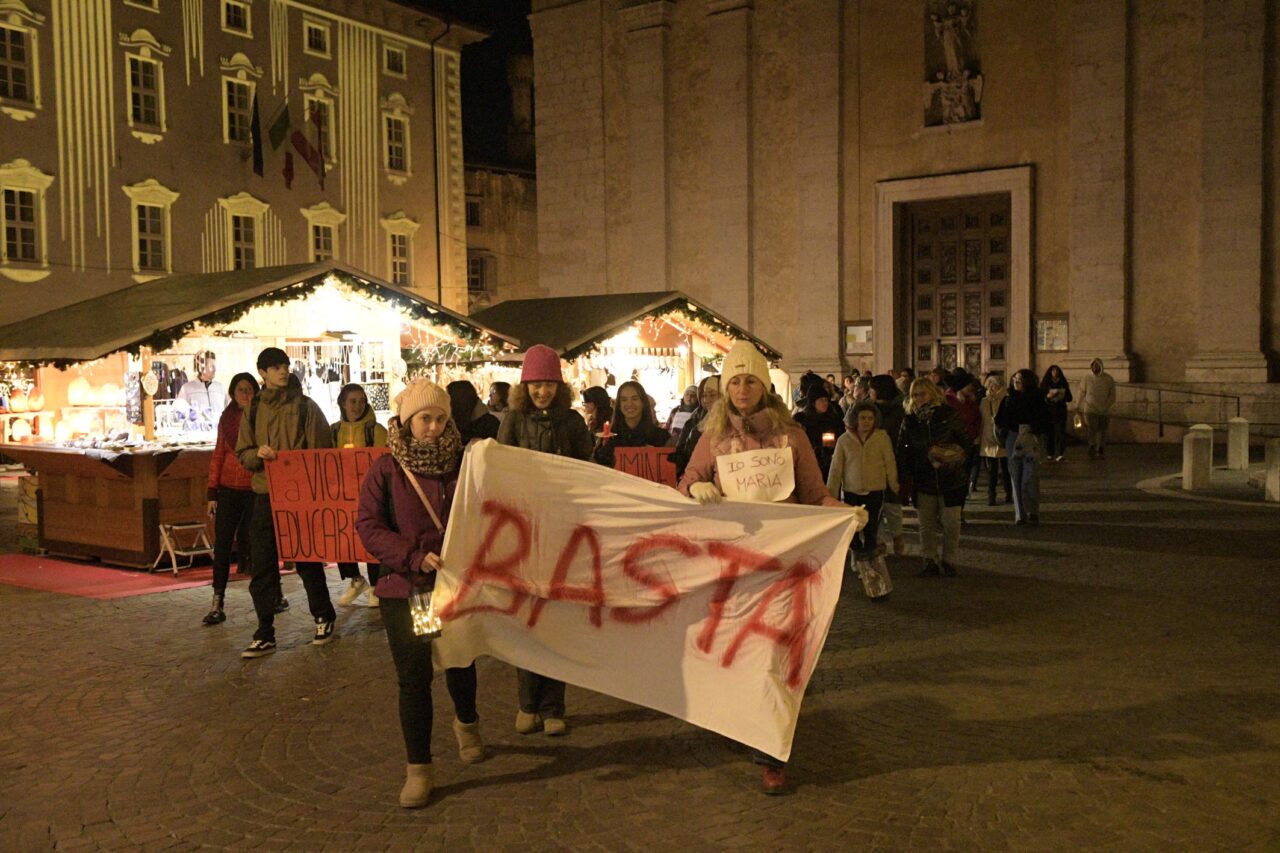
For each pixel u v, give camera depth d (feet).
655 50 115.55
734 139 111.34
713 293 113.60
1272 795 17.28
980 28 99.86
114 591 34.76
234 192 109.81
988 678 23.89
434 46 131.44
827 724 21.01
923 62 102.73
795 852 15.61
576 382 63.62
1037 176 97.50
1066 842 15.74
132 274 100.99
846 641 27.27
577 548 18.71
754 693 17.78
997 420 46.62
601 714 22.06
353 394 34.12
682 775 18.60
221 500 29.99
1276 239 87.61
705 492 18.24
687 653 18.40
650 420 30.30
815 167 107.04
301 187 116.37
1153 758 18.90
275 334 51.98
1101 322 93.76
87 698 23.38
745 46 110.52
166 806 17.62
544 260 125.29
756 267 111.96
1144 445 87.56
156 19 102.94
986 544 41.55
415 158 129.39
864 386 68.90
